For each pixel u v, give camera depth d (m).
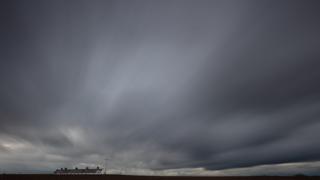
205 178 34.97
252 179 34.16
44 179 31.19
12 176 31.12
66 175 34.00
